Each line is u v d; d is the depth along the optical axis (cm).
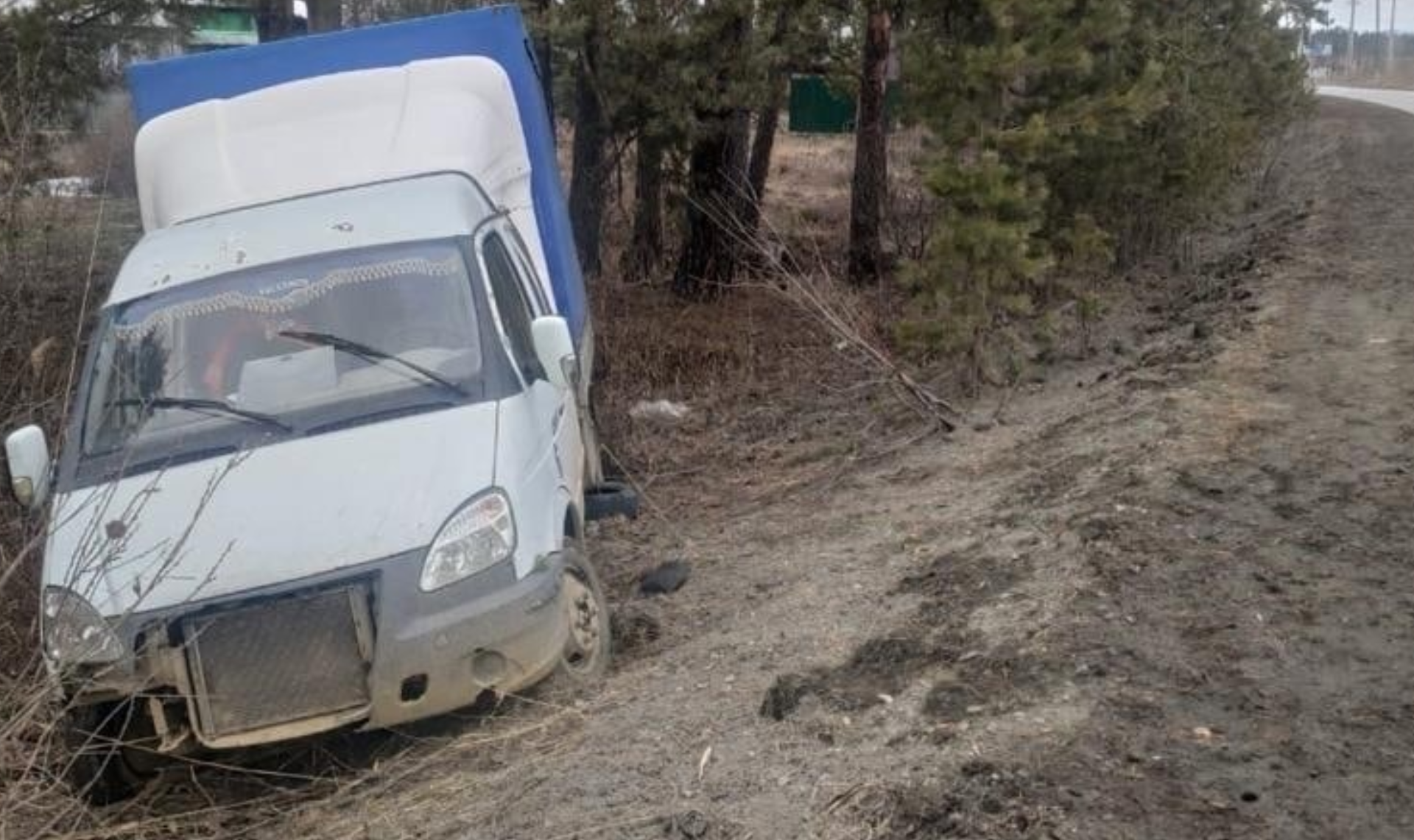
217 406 637
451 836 520
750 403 1347
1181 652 558
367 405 631
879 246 1697
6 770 571
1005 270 1068
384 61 891
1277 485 746
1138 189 1534
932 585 686
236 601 557
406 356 651
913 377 1221
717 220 1589
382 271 680
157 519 586
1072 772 470
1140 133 1474
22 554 573
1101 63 1225
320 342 657
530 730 591
